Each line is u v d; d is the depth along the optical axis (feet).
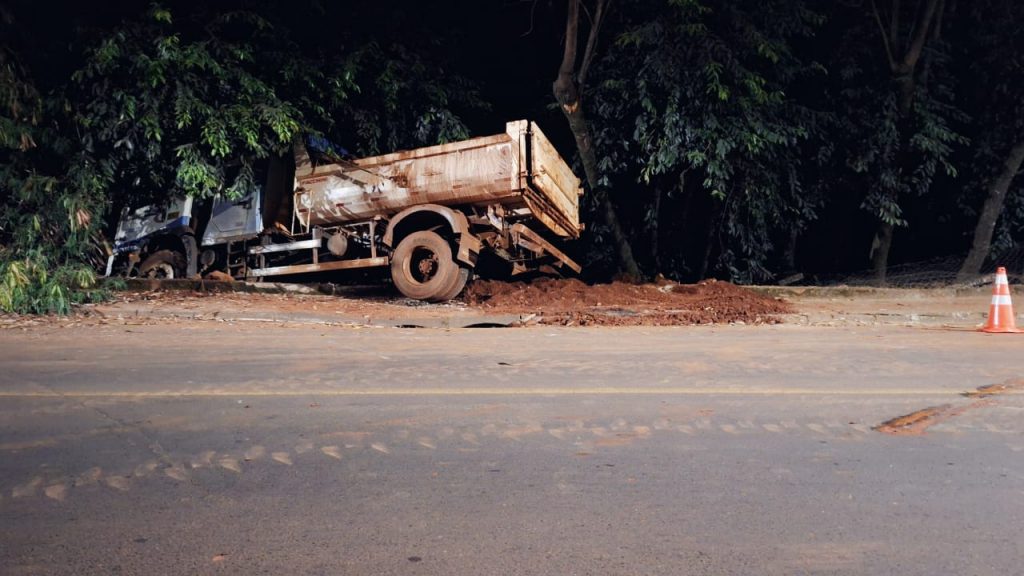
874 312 41.88
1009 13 54.75
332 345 30.37
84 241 43.78
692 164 51.08
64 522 12.92
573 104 54.03
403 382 23.40
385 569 11.25
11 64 42.39
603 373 24.79
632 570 11.22
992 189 55.57
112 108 45.93
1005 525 12.82
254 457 16.22
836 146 57.00
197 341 31.14
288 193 50.83
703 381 23.61
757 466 15.70
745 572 11.17
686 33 50.70
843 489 14.42
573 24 51.90
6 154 43.37
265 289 48.96
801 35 58.54
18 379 23.66
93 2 47.65
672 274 62.34
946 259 62.64
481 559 11.57
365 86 54.65
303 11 52.80
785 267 61.72
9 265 38.34
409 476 15.12
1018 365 26.04
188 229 51.75
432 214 46.57
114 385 22.88
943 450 16.78
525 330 36.35
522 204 46.16
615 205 61.72
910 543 12.12
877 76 57.21
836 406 20.47
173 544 12.08
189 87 46.24
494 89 65.92
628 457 16.25
